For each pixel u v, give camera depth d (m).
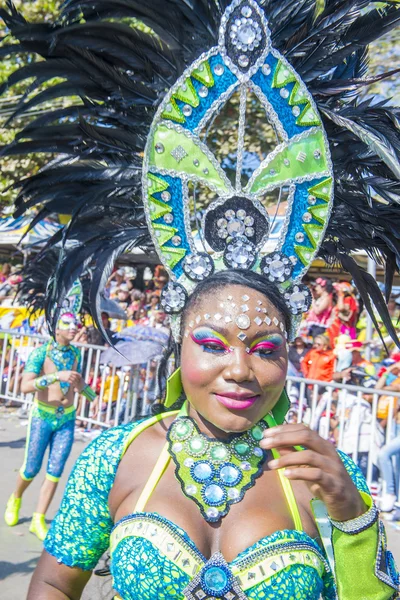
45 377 4.64
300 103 1.70
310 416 5.95
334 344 6.41
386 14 1.73
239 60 1.67
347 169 1.83
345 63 1.94
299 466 1.39
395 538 4.80
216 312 1.50
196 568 1.37
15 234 9.70
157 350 6.38
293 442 1.36
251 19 1.67
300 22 1.81
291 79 1.70
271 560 1.38
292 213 1.71
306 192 1.71
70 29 1.67
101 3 1.73
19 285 4.41
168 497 1.49
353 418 5.49
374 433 5.39
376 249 1.99
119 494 1.54
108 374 7.52
